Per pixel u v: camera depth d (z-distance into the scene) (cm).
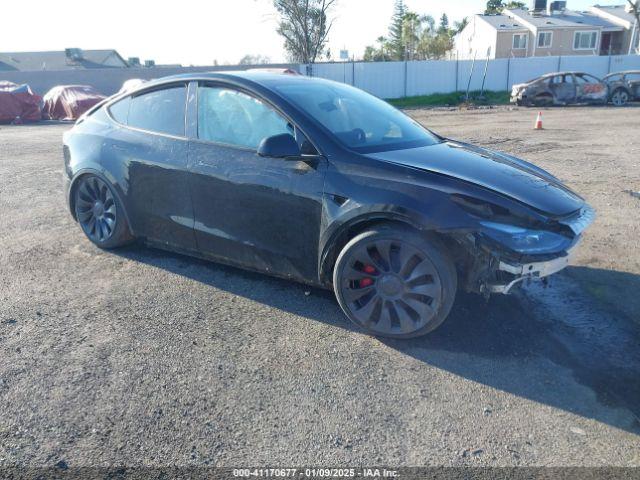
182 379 307
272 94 396
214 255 432
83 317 381
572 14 5028
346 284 354
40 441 256
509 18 5066
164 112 453
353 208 343
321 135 371
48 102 2395
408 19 5766
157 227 458
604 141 1242
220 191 406
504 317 383
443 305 330
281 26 4038
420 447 255
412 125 462
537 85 2467
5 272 464
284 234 382
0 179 886
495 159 409
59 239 552
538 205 331
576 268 476
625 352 340
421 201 325
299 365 322
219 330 364
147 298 412
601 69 3297
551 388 302
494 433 265
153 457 247
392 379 309
